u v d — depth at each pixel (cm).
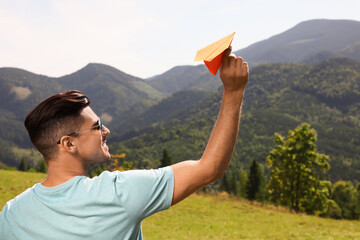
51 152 90
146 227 1325
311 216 2216
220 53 73
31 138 91
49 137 88
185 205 1911
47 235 83
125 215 82
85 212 82
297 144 3262
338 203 7619
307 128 3206
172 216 1588
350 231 1511
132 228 84
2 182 1662
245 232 1409
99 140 94
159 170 87
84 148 92
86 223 81
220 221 1616
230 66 78
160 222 1444
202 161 85
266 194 6184
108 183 84
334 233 1428
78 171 93
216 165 84
